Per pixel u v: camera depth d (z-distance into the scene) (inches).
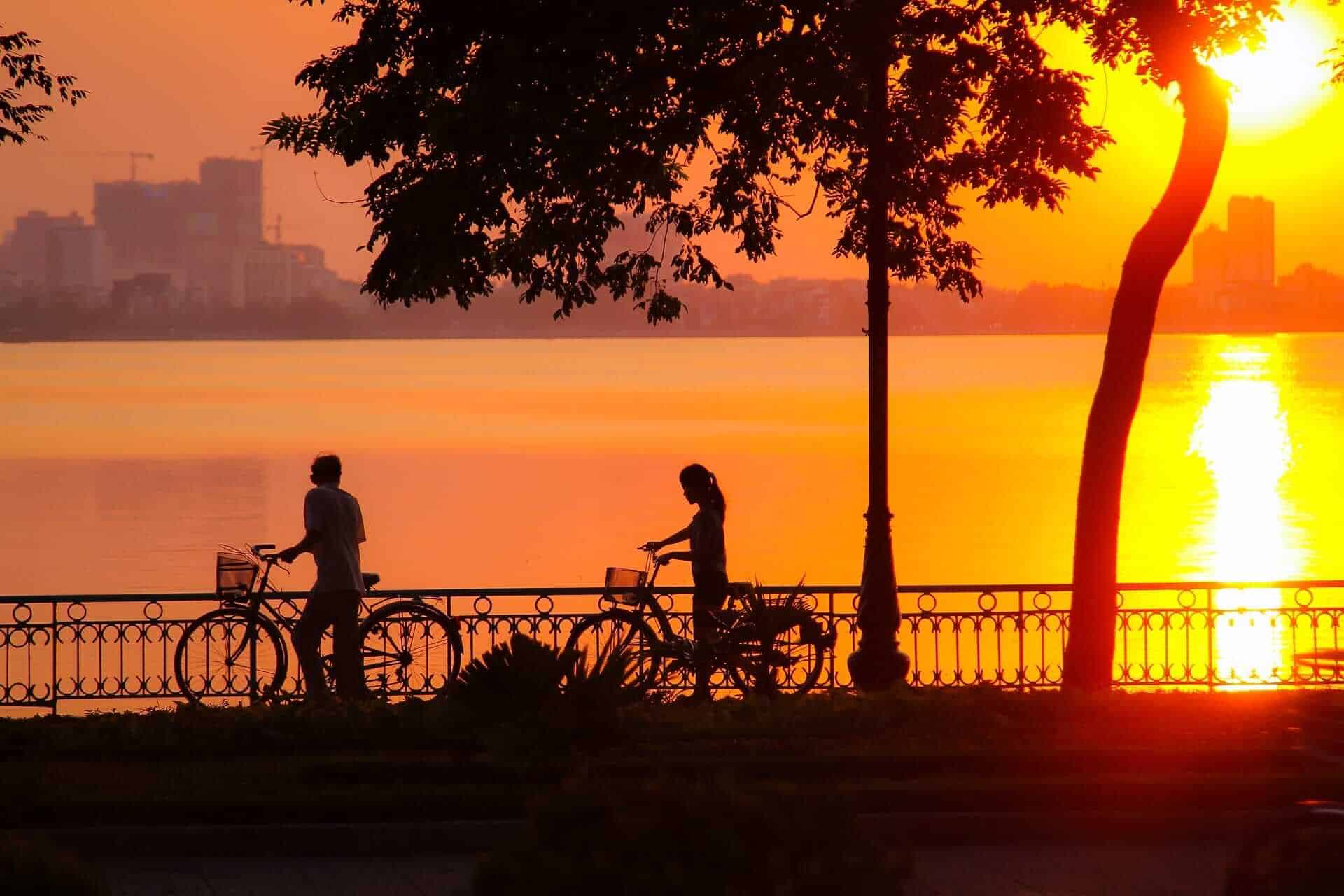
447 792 1483.8
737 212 2778.1
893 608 2321.6
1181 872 1354.6
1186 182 2167.8
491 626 2434.8
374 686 2417.6
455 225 2440.9
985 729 1764.3
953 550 6471.5
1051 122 2418.8
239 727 1743.4
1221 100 2178.9
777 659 2338.8
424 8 2373.3
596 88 2437.3
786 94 2559.1
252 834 1432.1
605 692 1531.7
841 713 1814.7
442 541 7012.8
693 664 2308.1
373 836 1434.5
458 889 1312.7
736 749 1651.1
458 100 2436.0
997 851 1428.4
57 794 1503.4
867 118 2406.5
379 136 2433.6
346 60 2454.5
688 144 2623.0
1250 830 1229.7
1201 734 1711.4
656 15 2345.0
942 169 2518.5
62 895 1061.1
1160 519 7313.0
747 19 2369.6
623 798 1016.2
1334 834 1106.1
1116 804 1492.4
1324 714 1758.1
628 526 7495.1
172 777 1595.7
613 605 2447.1
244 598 2463.1
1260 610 2501.2
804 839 989.2
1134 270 2180.1
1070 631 2206.0
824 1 2345.0
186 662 2455.7
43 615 4803.2
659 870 977.5
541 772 1498.5
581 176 2464.3
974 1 2464.3
